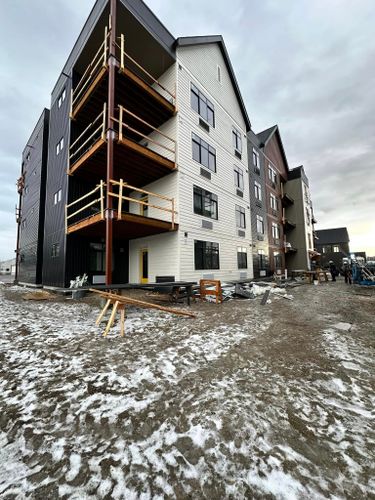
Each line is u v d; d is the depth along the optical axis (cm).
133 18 869
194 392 239
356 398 230
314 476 147
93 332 434
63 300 837
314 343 385
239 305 749
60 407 214
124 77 826
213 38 1281
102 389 243
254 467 153
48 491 136
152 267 1080
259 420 197
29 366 293
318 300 852
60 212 1098
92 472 149
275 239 2075
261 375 275
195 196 1098
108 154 742
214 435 180
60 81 1240
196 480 144
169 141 1046
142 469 151
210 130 1256
